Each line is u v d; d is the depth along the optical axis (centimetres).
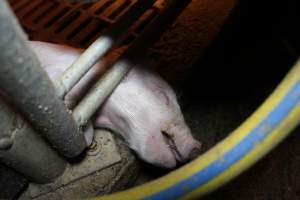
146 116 59
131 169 68
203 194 38
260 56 84
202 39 85
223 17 88
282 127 32
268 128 32
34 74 36
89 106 53
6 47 30
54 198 63
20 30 31
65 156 57
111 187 64
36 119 43
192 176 37
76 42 90
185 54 83
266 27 86
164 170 73
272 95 32
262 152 34
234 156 35
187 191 38
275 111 32
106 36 51
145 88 60
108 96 58
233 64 84
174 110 62
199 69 79
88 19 94
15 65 33
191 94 79
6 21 28
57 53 62
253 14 83
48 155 56
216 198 69
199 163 36
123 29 53
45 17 95
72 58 61
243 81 82
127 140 64
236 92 81
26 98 38
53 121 44
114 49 67
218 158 35
